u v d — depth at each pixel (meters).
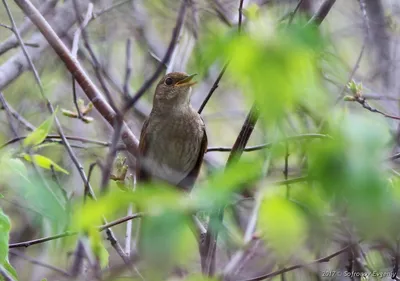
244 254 6.26
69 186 10.66
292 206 3.57
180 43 11.53
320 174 3.30
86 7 12.49
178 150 11.04
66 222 4.39
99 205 3.59
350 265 8.04
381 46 12.32
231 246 6.95
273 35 3.34
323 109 3.85
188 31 11.65
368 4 12.58
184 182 11.12
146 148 11.02
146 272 4.23
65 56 9.73
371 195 3.14
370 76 12.02
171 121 10.91
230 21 11.92
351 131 3.24
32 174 6.75
